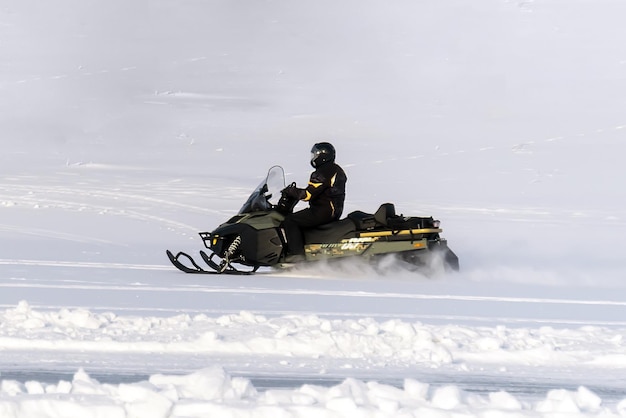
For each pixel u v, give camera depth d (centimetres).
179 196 7038
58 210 6044
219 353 2075
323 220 3769
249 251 3759
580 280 3928
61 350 2053
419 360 2089
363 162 10012
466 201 7238
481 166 9525
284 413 1504
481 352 2144
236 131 14038
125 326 2245
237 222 3803
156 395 1520
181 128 14212
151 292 3022
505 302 3106
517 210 6762
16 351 2031
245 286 3291
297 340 2138
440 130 14025
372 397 1619
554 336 2350
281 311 2681
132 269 3781
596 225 6078
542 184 8394
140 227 5447
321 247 3769
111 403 1504
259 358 2047
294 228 3762
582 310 2975
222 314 2575
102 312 2545
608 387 1936
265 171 9606
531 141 11956
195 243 4947
